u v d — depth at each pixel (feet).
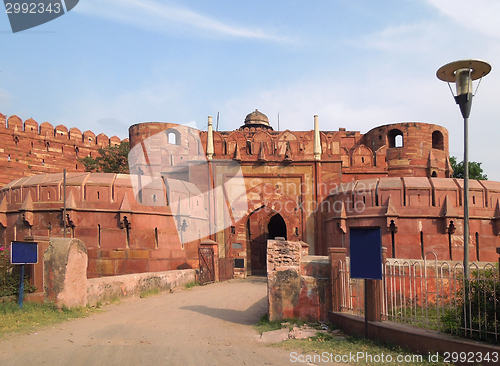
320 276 28.35
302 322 27.25
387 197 58.23
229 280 62.54
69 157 108.37
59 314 27.89
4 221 59.06
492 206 58.49
